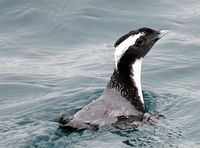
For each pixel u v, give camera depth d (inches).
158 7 1286.9
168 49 1151.6
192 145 792.9
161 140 796.0
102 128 800.3
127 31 1206.3
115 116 833.5
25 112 917.2
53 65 1117.1
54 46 1186.0
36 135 780.0
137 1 1302.9
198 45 1152.2
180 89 1007.0
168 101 949.2
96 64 1115.3
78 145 761.0
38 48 1178.6
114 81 888.9
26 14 1255.5
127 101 875.4
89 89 1001.5
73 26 1224.8
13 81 1054.4
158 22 1229.7
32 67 1109.7
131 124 822.5
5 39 1199.6
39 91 1014.4
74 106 934.4
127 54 893.8
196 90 1001.5
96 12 1261.1
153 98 961.5
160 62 1104.8
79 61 1128.2
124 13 1259.8
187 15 1257.4
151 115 875.4
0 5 1275.8
